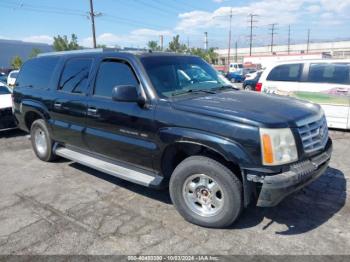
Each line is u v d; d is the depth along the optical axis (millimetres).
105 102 4191
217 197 3391
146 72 3867
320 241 3205
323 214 3748
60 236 3375
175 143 3463
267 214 3750
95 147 4520
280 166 3043
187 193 3562
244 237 3297
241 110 3285
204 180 3422
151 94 3727
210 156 3416
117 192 4473
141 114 3742
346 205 3967
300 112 3428
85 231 3467
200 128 3262
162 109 3588
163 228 3500
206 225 3461
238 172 3332
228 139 3107
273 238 3271
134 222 3637
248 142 3029
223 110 3287
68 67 5043
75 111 4656
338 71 7855
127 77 4035
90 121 4434
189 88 4047
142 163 3934
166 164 3744
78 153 5043
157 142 3635
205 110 3326
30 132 6055
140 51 4293
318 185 4574
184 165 3467
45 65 5586
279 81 8797
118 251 3104
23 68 6207
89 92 4480
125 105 3938
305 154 3225
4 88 9391
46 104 5262
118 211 3910
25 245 3230
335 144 6785
